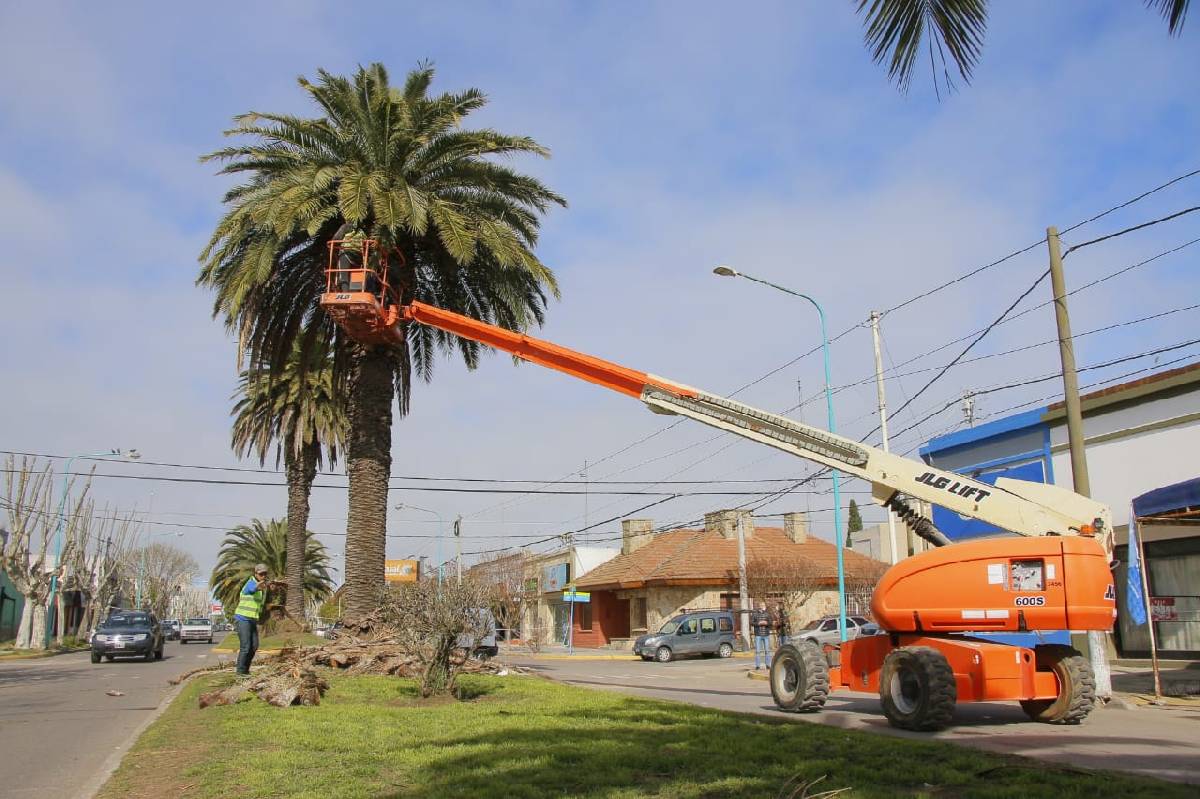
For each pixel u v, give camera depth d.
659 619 42.03
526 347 16.75
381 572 20.11
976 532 21.34
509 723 10.60
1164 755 8.96
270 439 34.09
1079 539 10.98
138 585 90.19
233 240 19.53
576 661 35.94
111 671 25.64
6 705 15.42
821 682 12.73
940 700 10.78
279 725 10.45
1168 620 14.98
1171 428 17.91
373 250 18.83
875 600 12.58
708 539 46.25
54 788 8.23
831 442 13.36
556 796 6.74
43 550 47.38
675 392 14.92
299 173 19.30
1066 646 11.98
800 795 6.70
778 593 37.88
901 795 6.62
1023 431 21.53
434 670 13.57
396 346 20.72
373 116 19.42
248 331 20.53
